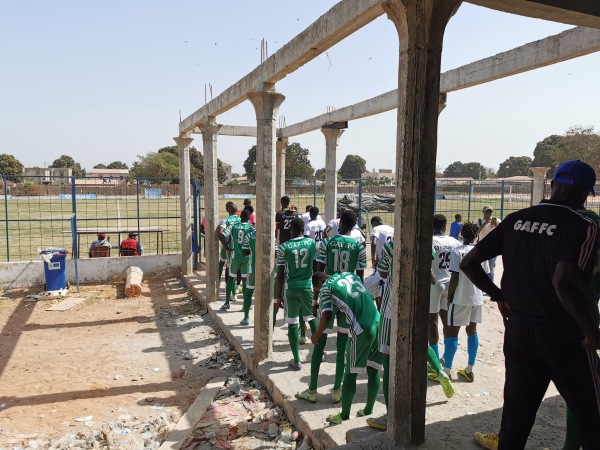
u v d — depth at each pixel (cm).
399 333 329
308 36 464
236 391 584
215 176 943
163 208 3291
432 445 347
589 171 256
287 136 1368
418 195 314
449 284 515
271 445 450
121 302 1070
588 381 242
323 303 447
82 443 470
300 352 652
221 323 832
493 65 680
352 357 429
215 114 876
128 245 1355
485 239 283
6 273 1172
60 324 911
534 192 1530
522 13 348
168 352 756
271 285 616
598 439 243
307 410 475
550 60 587
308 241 590
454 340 530
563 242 239
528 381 260
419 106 309
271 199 605
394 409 339
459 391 505
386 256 430
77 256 1242
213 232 951
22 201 3384
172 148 7669
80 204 3359
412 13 302
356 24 396
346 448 337
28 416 538
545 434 379
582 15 350
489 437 346
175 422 517
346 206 1884
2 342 807
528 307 253
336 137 1173
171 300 1088
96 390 613
